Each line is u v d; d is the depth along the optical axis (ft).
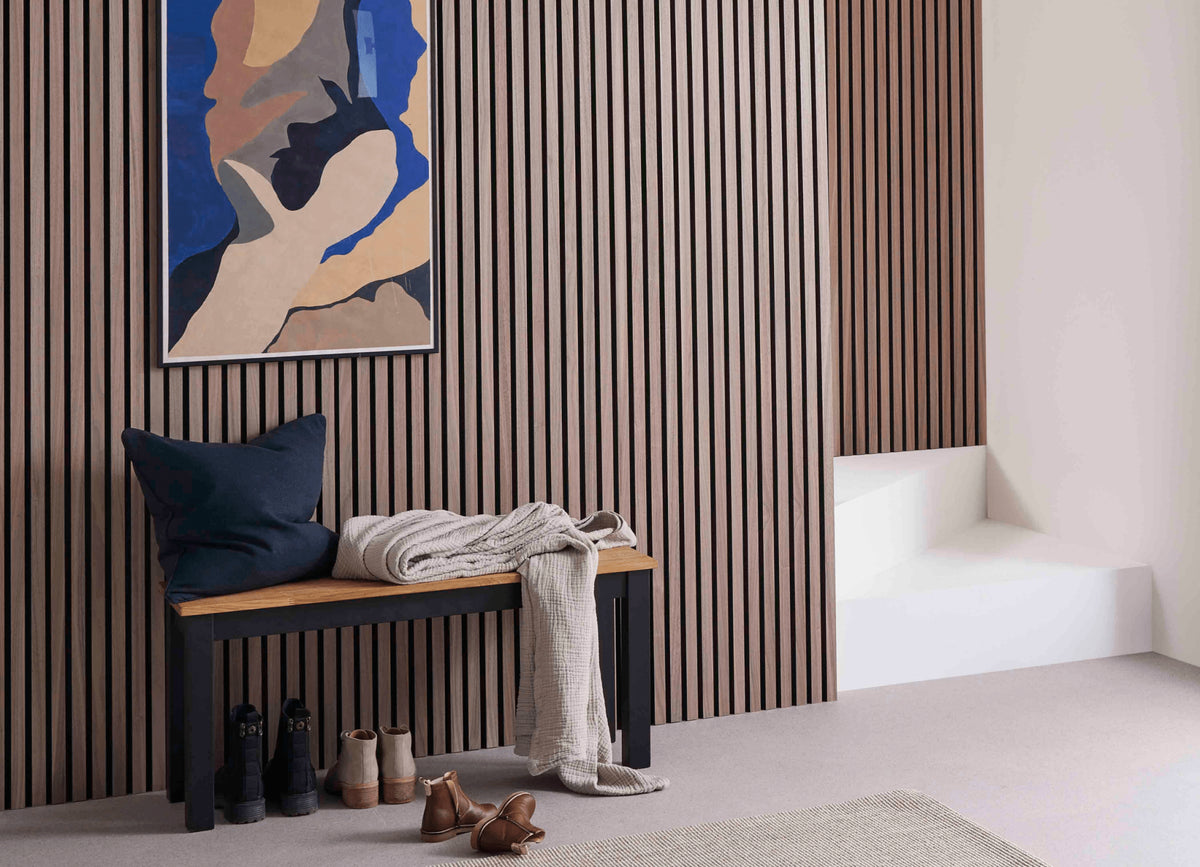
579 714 11.19
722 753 12.26
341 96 11.60
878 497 15.70
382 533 11.16
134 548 11.32
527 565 11.25
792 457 13.73
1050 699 13.70
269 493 10.70
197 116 11.18
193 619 10.29
